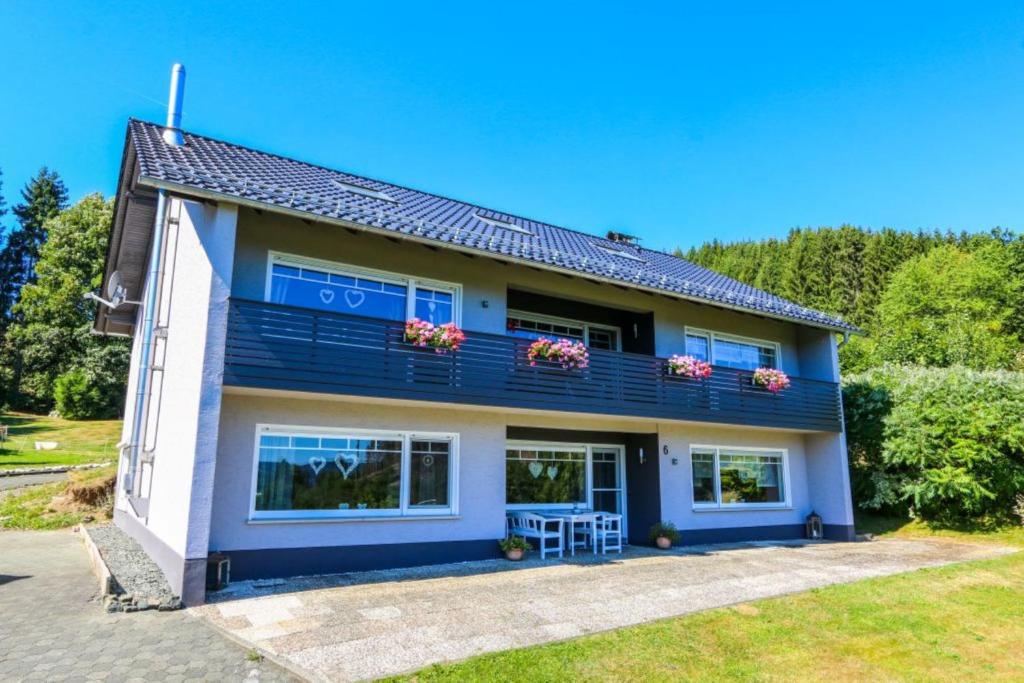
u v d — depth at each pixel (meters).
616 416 11.40
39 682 4.73
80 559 9.94
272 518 8.74
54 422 32.72
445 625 6.34
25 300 38.41
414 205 13.38
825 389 14.68
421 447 10.24
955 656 6.01
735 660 5.67
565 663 5.36
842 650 6.06
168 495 8.55
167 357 9.80
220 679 4.83
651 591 8.05
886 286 52.78
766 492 14.60
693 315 14.27
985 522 13.62
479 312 11.27
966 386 13.89
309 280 9.86
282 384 8.23
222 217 8.16
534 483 12.21
